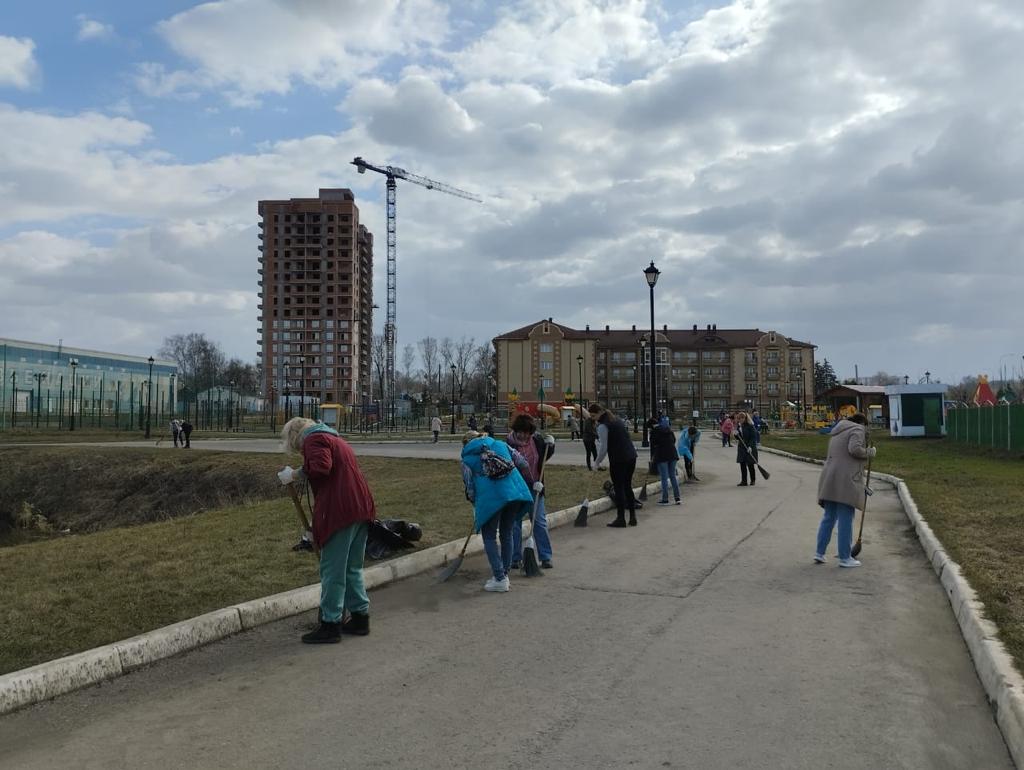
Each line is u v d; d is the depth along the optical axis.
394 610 6.79
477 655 5.45
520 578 8.05
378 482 19.52
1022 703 4.02
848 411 10.10
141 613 6.15
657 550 9.57
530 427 8.66
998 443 27.31
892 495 15.18
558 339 106.06
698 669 5.09
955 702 4.51
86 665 4.95
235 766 3.75
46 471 31.50
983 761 3.74
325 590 5.80
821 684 4.80
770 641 5.71
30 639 5.45
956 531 9.55
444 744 3.96
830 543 9.90
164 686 4.92
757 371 123.00
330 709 4.47
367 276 162.38
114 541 9.91
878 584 7.58
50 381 73.12
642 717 4.29
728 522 11.94
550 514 11.84
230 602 6.50
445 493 14.46
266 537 9.76
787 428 65.50
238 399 94.06
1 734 4.20
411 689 4.78
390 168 141.00
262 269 144.62
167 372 95.81
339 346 142.25
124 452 33.22
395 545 8.67
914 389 40.00
